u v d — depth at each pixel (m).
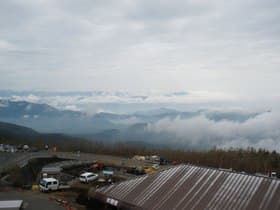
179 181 32.03
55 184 45.81
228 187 28.20
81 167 62.53
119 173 56.47
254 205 24.97
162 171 35.41
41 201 39.88
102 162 65.31
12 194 43.09
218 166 80.25
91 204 37.28
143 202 30.61
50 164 63.25
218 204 26.47
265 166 76.69
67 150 90.31
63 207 37.25
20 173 52.03
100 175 55.06
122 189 34.62
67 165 62.19
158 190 31.73
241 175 29.08
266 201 24.92
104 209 34.94
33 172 57.34
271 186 26.23
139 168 58.44
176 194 29.95
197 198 28.22
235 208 25.34
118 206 32.34
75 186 48.34
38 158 66.31
